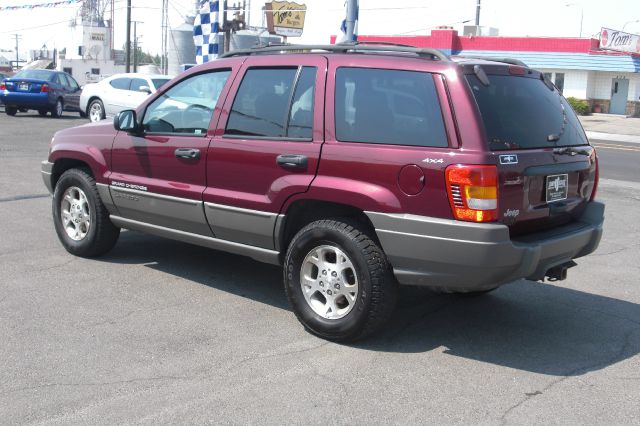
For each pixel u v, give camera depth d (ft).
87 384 13.98
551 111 17.37
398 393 14.08
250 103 18.21
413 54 16.37
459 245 14.67
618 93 147.13
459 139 14.89
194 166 18.99
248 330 17.17
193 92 19.65
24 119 75.92
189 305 18.80
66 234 23.02
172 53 132.36
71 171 22.52
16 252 23.21
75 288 19.83
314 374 14.83
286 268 17.12
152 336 16.57
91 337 16.37
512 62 17.61
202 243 19.53
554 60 143.43
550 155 16.35
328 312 16.62
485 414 13.32
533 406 13.73
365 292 15.79
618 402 14.01
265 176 17.46
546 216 16.46
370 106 16.15
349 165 15.99
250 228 17.93
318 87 16.94
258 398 13.64
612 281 22.84
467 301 20.26
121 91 66.69
